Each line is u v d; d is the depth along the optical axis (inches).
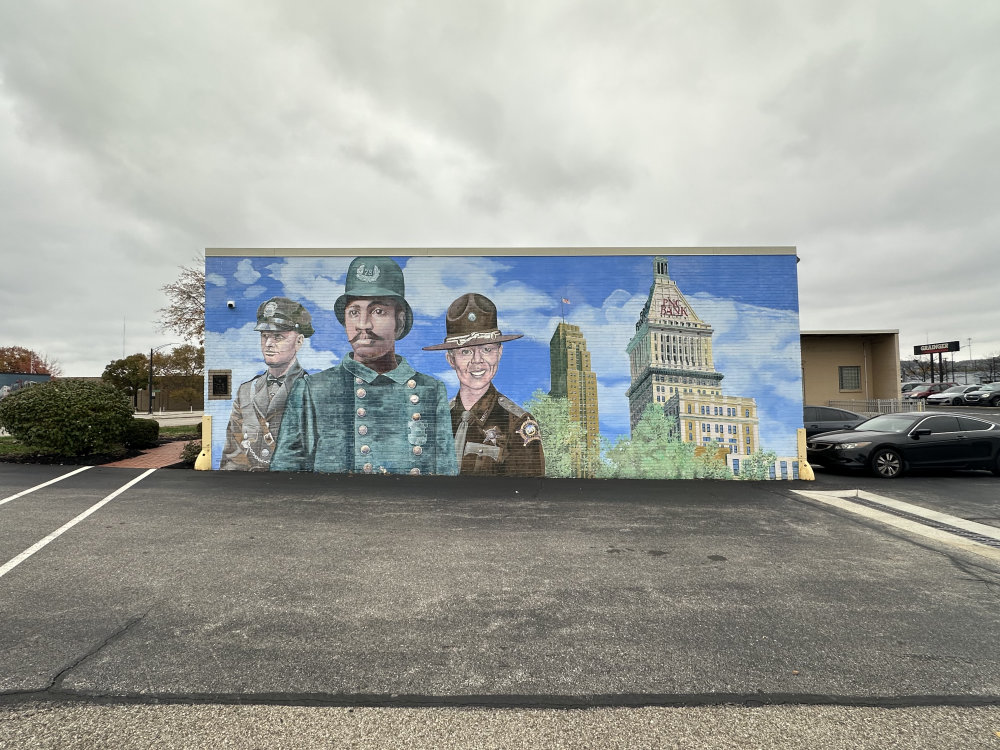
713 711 116.6
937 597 183.3
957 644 148.6
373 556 224.8
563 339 464.4
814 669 134.6
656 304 467.5
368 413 459.2
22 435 470.3
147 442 593.9
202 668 132.2
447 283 465.7
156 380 2023.9
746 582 197.0
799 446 458.3
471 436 458.6
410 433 458.9
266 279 463.8
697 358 465.4
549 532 268.1
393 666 134.4
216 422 458.3
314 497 349.7
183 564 210.2
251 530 263.9
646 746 105.0
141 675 128.5
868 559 226.5
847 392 1034.1
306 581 193.6
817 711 116.8
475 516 301.9
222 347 461.7
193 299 893.2
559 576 202.1
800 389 462.6
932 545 248.7
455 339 463.5
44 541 237.8
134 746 102.8
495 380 462.3
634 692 123.8
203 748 102.7
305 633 152.2
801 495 374.9
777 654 142.4
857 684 127.7
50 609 165.9
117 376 2162.9
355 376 461.1
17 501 319.0
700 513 314.8
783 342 465.7
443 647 144.8
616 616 165.9
